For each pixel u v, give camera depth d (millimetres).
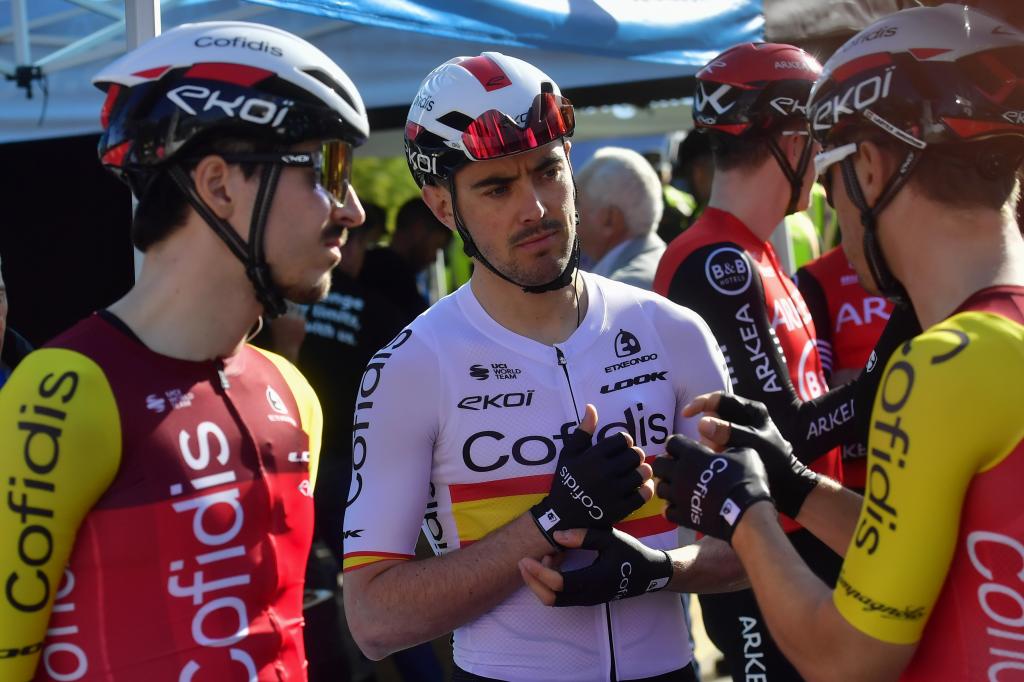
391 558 1752
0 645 1318
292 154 1487
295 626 1575
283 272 1511
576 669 1743
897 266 1423
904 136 1347
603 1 3154
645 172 3980
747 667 2465
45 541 1335
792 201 2521
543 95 1784
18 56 3686
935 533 1235
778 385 2309
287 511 1569
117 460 1394
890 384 1283
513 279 1792
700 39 3367
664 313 1919
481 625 1794
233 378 1555
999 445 1215
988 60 1337
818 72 2498
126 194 4301
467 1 2809
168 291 1487
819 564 2439
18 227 4371
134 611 1395
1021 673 1230
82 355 1405
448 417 1788
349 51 3947
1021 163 1391
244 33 1510
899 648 1267
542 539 1675
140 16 2316
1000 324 1250
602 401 1812
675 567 1743
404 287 5609
